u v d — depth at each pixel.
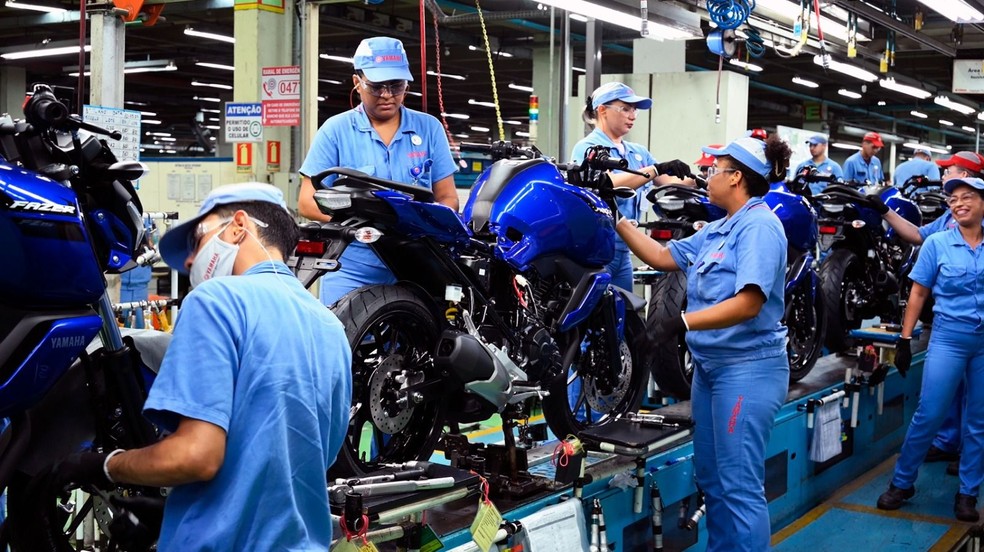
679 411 4.80
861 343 6.56
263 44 8.38
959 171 7.39
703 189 5.14
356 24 13.50
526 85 22.70
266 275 1.99
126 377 2.32
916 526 5.31
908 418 7.32
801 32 8.38
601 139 5.13
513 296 3.52
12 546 2.17
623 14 6.87
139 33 16.23
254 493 1.87
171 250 2.09
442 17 6.55
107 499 2.14
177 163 9.70
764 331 3.82
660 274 6.13
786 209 5.27
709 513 4.04
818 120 25.19
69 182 2.27
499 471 3.53
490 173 3.62
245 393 1.87
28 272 2.09
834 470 5.96
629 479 3.93
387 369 3.09
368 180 2.98
